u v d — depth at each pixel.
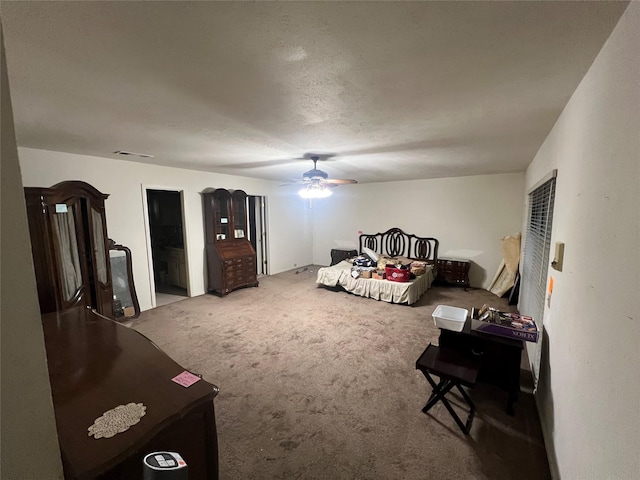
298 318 4.00
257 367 2.77
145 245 4.30
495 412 2.16
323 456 1.78
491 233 5.46
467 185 5.61
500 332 2.19
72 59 1.30
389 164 4.18
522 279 4.14
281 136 2.65
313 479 1.63
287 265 7.06
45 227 2.92
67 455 0.92
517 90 1.66
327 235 7.55
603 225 1.13
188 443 1.18
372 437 1.92
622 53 1.00
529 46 1.21
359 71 1.43
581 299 1.35
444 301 4.75
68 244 3.17
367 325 3.75
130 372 1.40
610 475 0.93
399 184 6.36
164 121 2.21
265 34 1.12
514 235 4.96
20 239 0.44
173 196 5.62
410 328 3.66
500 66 1.38
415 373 2.67
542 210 2.68
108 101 1.81
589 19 1.02
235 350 3.10
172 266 5.50
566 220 1.75
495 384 2.19
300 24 1.06
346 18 1.02
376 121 2.22
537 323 2.57
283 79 1.53
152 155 3.56
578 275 1.42
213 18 1.02
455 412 2.16
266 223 6.47
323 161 3.95
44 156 3.27
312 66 1.38
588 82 1.41
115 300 3.86
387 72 1.45
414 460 1.75
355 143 2.91
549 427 1.78
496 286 5.18
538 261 2.75
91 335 1.82
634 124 0.89
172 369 1.43
